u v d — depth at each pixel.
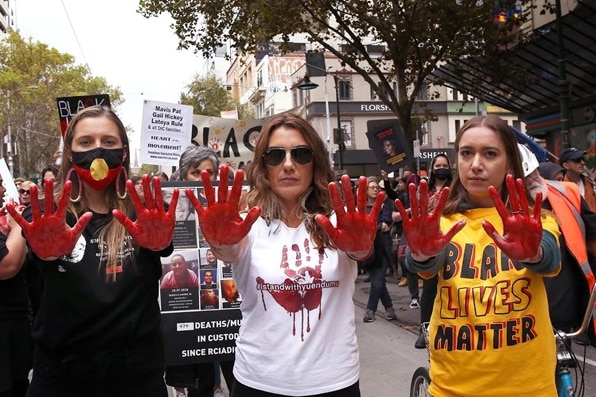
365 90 37.31
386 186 7.92
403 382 4.83
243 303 2.10
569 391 2.65
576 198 2.94
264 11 10.97
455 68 12.06
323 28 12.08
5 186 3.22
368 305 7.12
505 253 1.88
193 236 3.71
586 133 12.12
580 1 8.92
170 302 3.63
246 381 2.03
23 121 36.56
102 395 2.10
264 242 2.07
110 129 2.23
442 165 5.73
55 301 2.05
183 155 4.20
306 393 1.95
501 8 11.72
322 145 2.18
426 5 10.66
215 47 12.50
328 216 2.12
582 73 11.19
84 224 1.88
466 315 2.09
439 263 2.13
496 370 2.03
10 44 36.38
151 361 2.19
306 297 2.00
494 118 2.22
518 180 1.85
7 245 2.46
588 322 2.54
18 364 2.86
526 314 2.03
